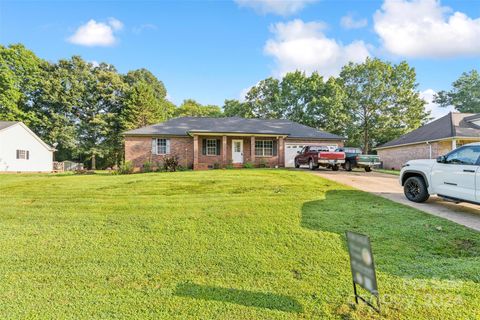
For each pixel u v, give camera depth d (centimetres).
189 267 413
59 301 326
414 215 618
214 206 701
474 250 441
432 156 2092
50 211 687
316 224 573
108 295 339
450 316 283
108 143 3981
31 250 473
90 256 450
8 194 882
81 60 3972
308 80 3916
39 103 3744
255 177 1166
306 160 1795
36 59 3716
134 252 465
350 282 361
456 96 4844
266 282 367
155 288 355
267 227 561
